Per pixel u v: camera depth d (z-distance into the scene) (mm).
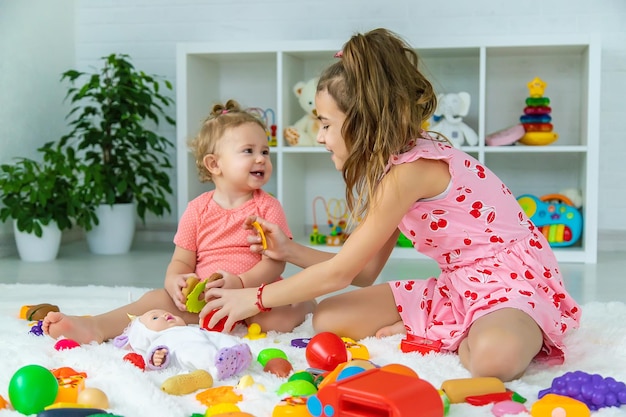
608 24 3506
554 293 1481
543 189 3602
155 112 3863
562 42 3154
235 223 1819
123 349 1477
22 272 2834
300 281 1477
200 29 3826
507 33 3568
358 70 1410
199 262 1857
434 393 997
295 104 3586
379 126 1406
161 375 1282
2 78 3252
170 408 1093
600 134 3559
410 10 3633
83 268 2949
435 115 3281
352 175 1451
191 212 1852
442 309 1544
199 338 1343
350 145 1438
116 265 3031
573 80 3539
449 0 3600
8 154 3301
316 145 3367
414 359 1397
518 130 3252
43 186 3117
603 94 3539
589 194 3129
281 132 3359
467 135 3254
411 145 1465
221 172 1846
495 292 1447
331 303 1625
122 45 3877
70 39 3871
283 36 3762
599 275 2783
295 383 1149
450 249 1530
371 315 1609
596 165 3117
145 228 3902
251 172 1823
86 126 3477
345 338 1532
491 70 3605
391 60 1433
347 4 3688
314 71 3713
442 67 3625
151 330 1421
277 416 1034
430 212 1510
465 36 3285
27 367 1104
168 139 3879
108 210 3383
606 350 1508
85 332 1542
